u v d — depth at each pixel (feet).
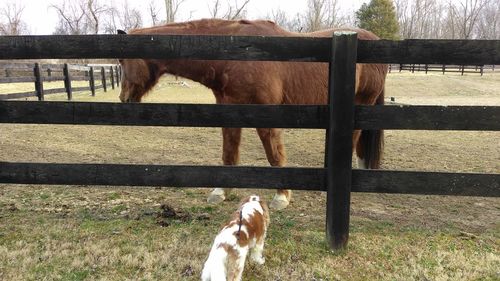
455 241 12.46
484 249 11.92
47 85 68.39
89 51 11.15
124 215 14.29
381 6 161.68
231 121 11.49
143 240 12.21
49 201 15.70
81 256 11.21
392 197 17.19
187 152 25.36
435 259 11.28
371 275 10.55
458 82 97.60
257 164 22.74
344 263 11.09
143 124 11.60
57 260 11.00
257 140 29.73
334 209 11.56
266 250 11.68
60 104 11.57
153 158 23.59
